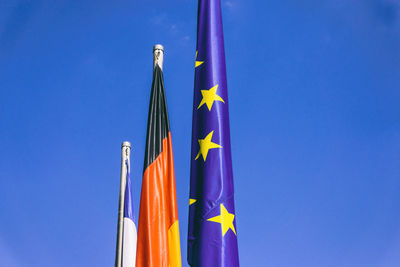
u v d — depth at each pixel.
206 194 13.56
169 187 15.37
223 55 15.37
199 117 14.59
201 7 15.98
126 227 17.61
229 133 14.39
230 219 13.43
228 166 13.97
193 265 13.16
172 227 14.95
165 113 16.25
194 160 14.21
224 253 13.02
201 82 15.01
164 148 15.79
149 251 14.51
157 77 16.66
